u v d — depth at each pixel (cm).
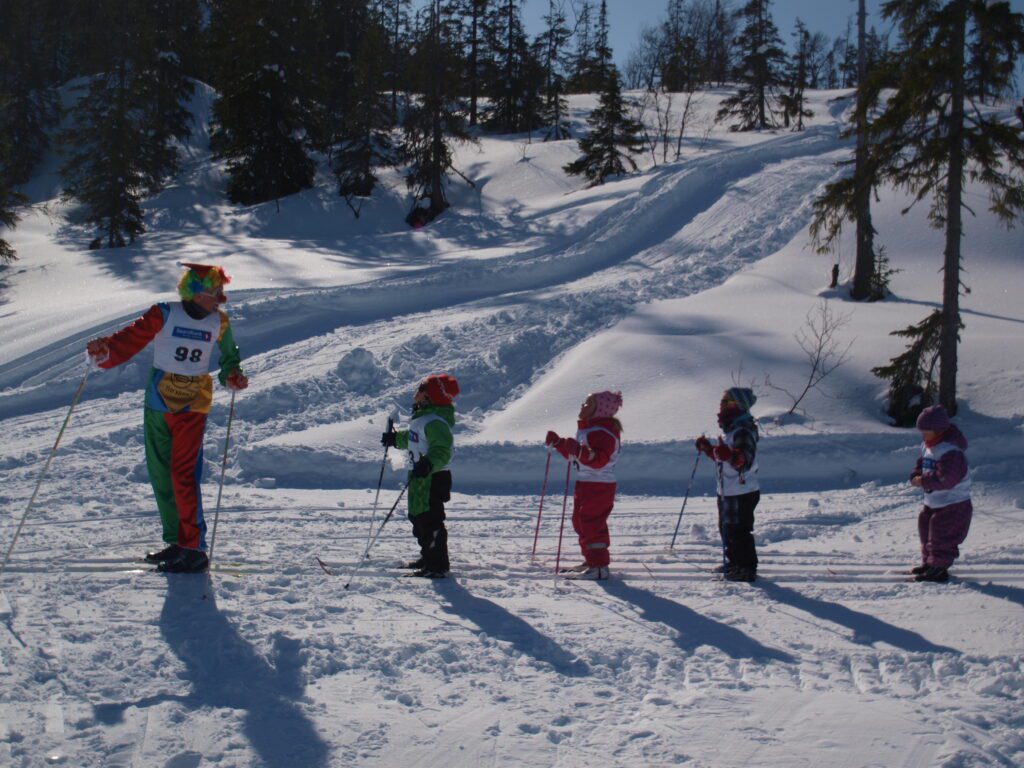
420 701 384
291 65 4034
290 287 2075
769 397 1275
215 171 4525
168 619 468
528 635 480
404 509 847
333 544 698
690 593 589
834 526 842
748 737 355
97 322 1603
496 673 422
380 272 2392
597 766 328
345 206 3891
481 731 355
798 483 1049
